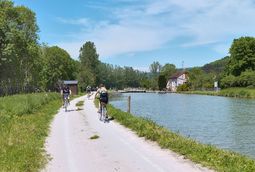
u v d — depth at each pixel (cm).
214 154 1292
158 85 17412
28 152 1364
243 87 11456
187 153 1368
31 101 3369
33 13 8331
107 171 1167
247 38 12494
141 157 1350
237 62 12450
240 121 3794
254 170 1092
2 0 7806
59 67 11575
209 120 3878
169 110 5159
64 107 3747
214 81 13762
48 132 1981
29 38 8275
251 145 2419
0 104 2906
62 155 1402
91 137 1791
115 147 1549
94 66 15775
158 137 1689
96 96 3659
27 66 8206
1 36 7025
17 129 1908
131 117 2430
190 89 14650
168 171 1150
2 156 1290
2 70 7394
